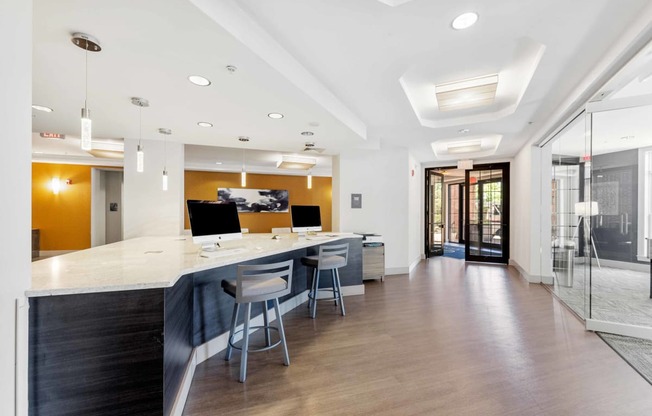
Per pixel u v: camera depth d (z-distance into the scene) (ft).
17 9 3.88
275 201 29.40
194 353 7.50
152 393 4.87
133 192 13.87
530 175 16.51
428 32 6.66
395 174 18.93
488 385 6.71
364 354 8.23
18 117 3.95
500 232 22.07
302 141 14.26
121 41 5.65
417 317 11.15
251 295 7.07
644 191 17.34
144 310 4.87
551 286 15.58
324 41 7.00
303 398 6.28
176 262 6.82
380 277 16.79
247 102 8.96
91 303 4.66
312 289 11.79
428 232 24.59
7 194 3.78
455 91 10.36
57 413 4.53
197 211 8.46
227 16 5.35
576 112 10.69
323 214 31.42
